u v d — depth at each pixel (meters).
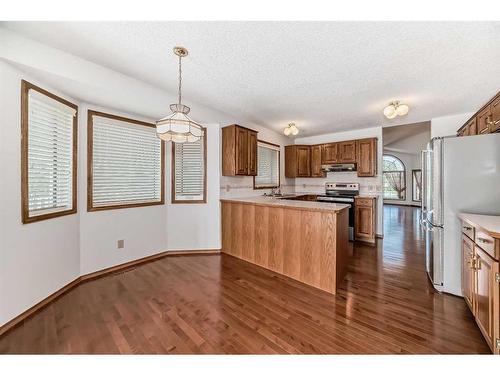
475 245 1.82
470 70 2.30
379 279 2.72
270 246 3.04
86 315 1.96
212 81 2.61
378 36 1.77
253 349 1.55
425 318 1.93
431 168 2.59
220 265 3.19
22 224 1.92
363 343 1.62
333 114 3.88
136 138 3.24
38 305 2.06
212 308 2.08
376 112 3.75
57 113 2.37
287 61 2.15
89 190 2.72
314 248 2.57
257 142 4.41
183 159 3.69
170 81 2.61
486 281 1.60
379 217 4.77
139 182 3.29
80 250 2.64
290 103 3.33
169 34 1.77
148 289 2.45
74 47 1.95
